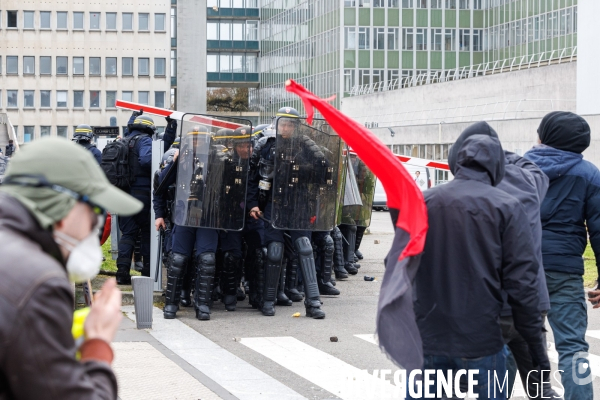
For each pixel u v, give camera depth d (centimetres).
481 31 6612
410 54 6581
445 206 429
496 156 436
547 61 5391
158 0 7675
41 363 218
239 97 8888
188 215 933
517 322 430
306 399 618
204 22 3756
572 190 566
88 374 238
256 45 8506
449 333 426
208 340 833
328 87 6788
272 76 8131
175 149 994
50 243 235
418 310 432
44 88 7612
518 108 4847
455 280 425
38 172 237
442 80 5825
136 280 875
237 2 8456
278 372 707
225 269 1018
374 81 6569
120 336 838
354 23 6525
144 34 7675
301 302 1109
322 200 980
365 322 949
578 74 4500
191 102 3775
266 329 901
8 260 222
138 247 1289
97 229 249
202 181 938
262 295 1008
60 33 7606
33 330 218
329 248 1156
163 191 992
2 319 216
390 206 431
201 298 950
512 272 422
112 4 7625
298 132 966
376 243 2025
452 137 4844
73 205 238
